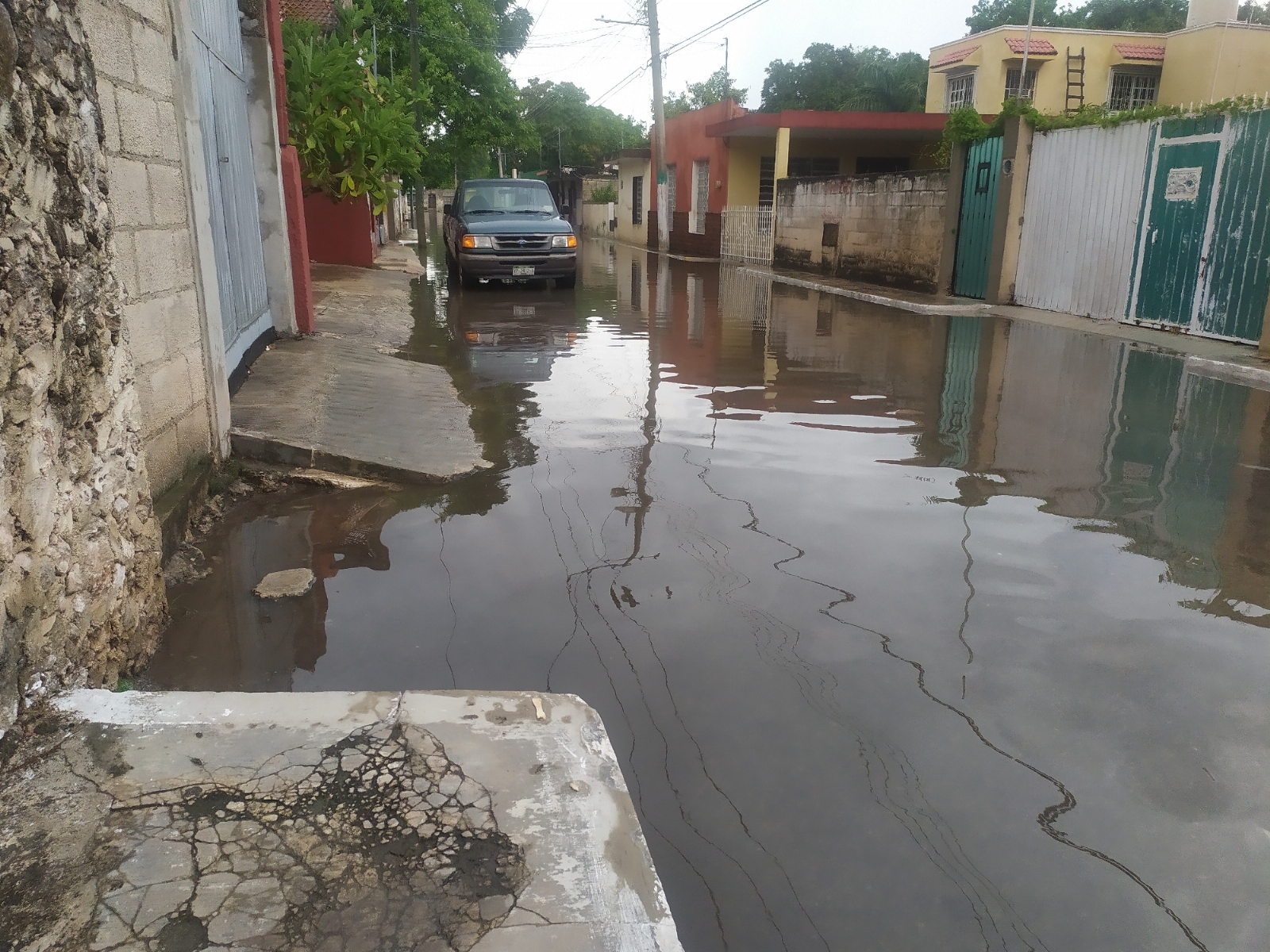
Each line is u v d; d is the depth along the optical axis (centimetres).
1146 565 403
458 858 192
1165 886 215
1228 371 857
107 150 351
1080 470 540
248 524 446
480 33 3012
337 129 1499
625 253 3031
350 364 757
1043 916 206
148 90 402
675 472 529
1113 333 1096
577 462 548
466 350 947
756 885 212
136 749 223
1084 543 426
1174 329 1097
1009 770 257
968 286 1476
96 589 274
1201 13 2364
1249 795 248
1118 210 1170
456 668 309
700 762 258
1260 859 224
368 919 176
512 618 346
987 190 1405
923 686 300
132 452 304
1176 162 1079
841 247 1877
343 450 524
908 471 536
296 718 237
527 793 213
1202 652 326
